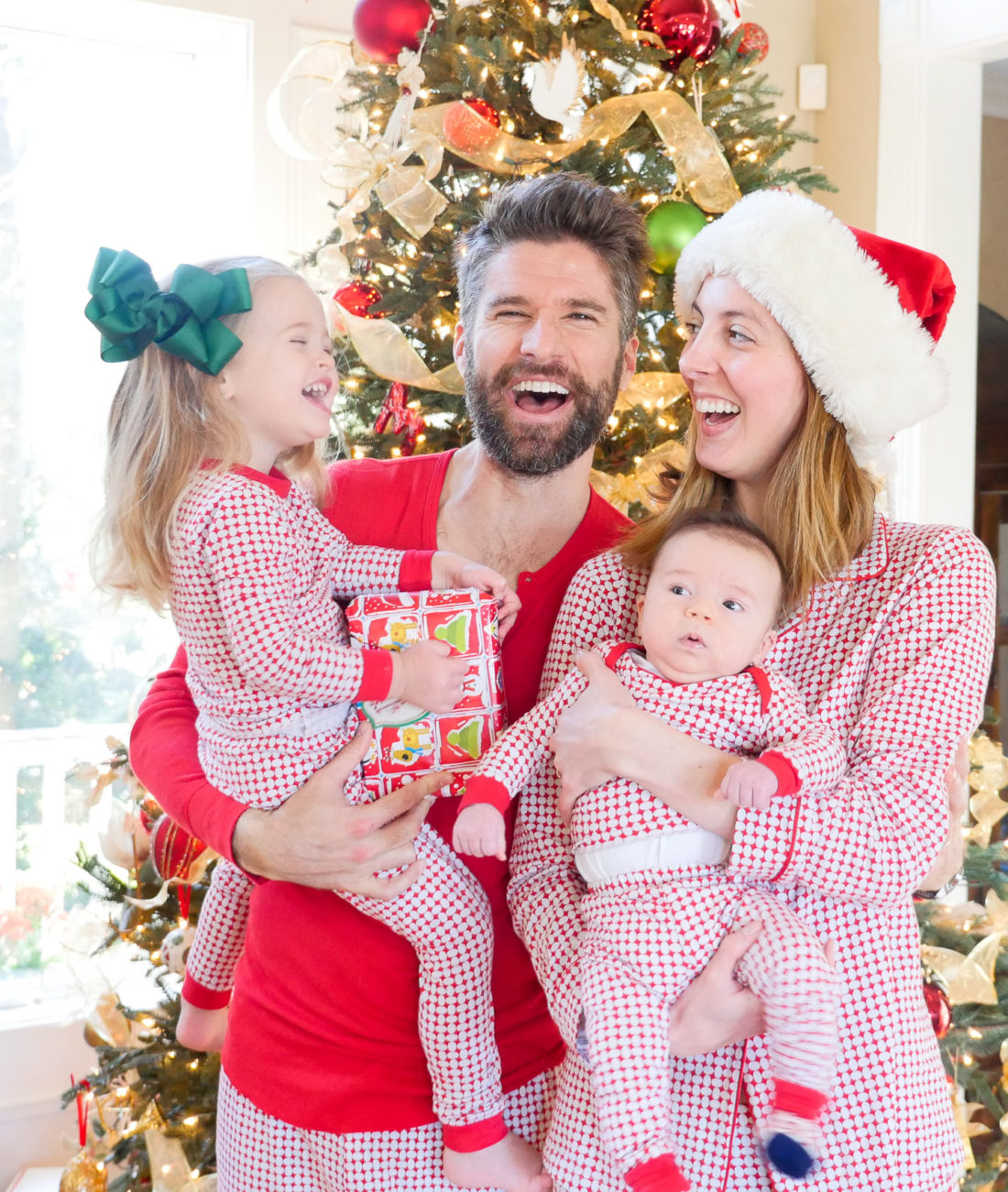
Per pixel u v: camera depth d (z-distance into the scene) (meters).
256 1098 1.60
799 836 1.23
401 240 2.81
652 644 1.41
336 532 1.67
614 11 2.69
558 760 1.38
